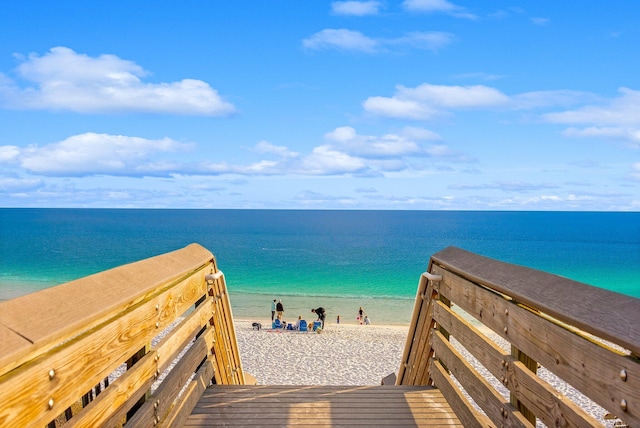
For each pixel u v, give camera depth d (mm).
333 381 16172
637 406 1671
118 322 2486
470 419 3516
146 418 2885
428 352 4930
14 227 184875
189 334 3984
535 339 2537
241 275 63500
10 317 1670
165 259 3584
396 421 4051
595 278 64750
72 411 2520
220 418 4113
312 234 154250
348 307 40938
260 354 20266
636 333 1655
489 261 3492
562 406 2193
